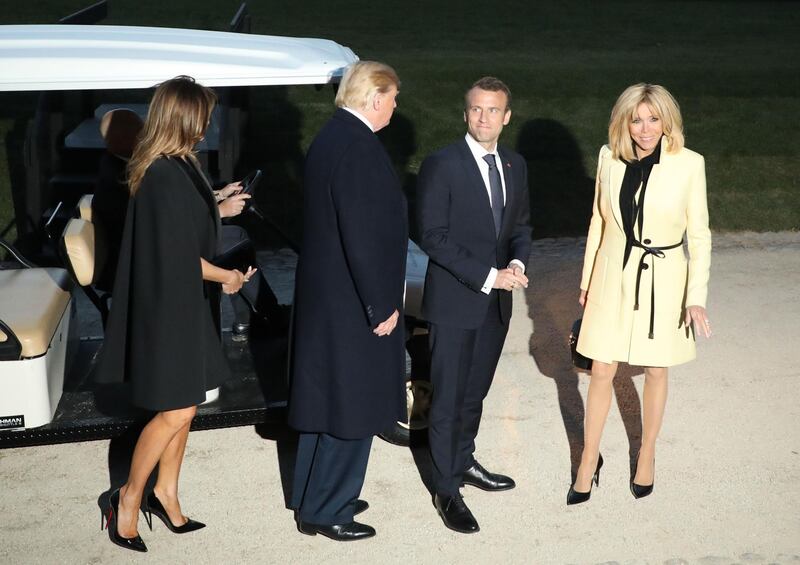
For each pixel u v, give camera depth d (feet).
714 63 40.01
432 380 11.79
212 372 10.73
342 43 43.45
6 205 23.25
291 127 28.40
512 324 18.15
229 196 13.82
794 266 21.52
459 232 11.39
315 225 10.62
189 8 51.85
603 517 12.29
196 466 13.19
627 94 11.28
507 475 13.19
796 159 28.09
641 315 11.72
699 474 13.26
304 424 11.14
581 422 14.65
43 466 13.10
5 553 11.29
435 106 31.53
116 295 10.60
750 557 11.54
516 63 38.47
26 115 28.32
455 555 11.48
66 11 47.62
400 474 13.19
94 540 11.57
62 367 13.28
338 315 10.75
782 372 16.33
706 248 11.57
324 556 11.39
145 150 10.16
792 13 57.57
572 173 26.91
